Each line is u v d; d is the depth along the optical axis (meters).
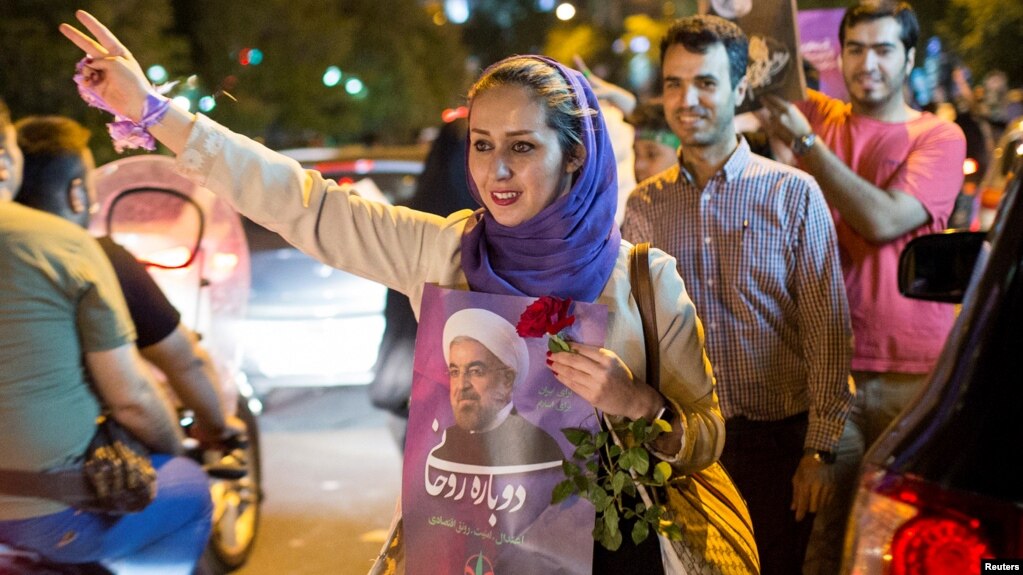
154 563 3.55
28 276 3.12
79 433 3.21
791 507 3.83
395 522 2.68
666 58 3.76
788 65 4.20
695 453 2.55
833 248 3.70
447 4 24.22
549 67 2.51
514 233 2.49
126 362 3.33
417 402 2.58
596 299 2.54
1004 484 2.03
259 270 7.63
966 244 3.26
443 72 23.56
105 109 2.61
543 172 2.46
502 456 2.51
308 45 16.75
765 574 3.84
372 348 7.50
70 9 11.58
